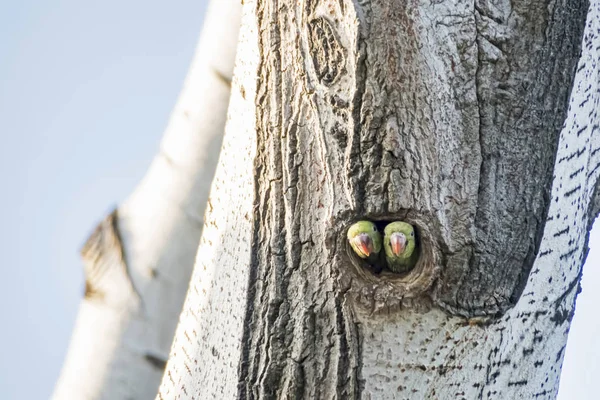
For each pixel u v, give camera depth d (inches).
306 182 122.4
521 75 122.0
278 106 123.3
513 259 121.3
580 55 123.9
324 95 122.0
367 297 121.3
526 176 121.8
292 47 123.3
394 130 121.1
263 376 122.3
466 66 121.6
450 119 121.3
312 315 122.0
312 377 122.0
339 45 121.9
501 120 121.7
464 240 120.7
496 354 122.1
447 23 121.6
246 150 124.3
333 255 121.6
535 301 123.3
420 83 121.1
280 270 122.4
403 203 121.3
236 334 123.1
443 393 121.6
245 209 123.7
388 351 121.4
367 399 121.6
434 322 121.3
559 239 124.0
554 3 122.4
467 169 121.3
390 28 121.1
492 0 122.3
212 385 123.8
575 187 125.0
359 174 121.4
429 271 120.9
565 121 123.7
